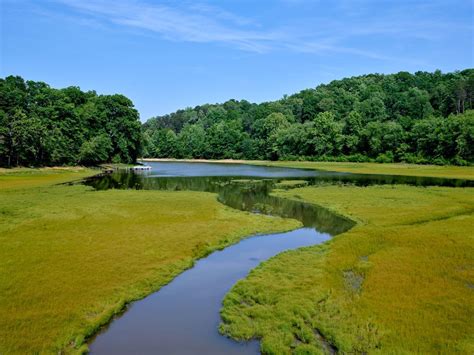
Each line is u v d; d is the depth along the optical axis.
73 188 51.22
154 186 57.91
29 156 83.50
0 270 18.42
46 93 91.50
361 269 18.81
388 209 35.19
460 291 15.84
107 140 101.88
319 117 132.88
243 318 14.05
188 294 16.58
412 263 19.47
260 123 166.38
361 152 125.38
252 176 76.31
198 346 12.39
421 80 186.25
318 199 42.28
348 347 11.72
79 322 13.56
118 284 17.02
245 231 27.42
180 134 189.62
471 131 90.75
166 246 23.03
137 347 12.34
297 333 12.90
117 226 28.08
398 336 12.30
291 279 17.72
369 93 172.12
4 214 31.84
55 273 18.14
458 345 11.64
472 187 51.72
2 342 12.09
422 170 83.56
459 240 23.48
